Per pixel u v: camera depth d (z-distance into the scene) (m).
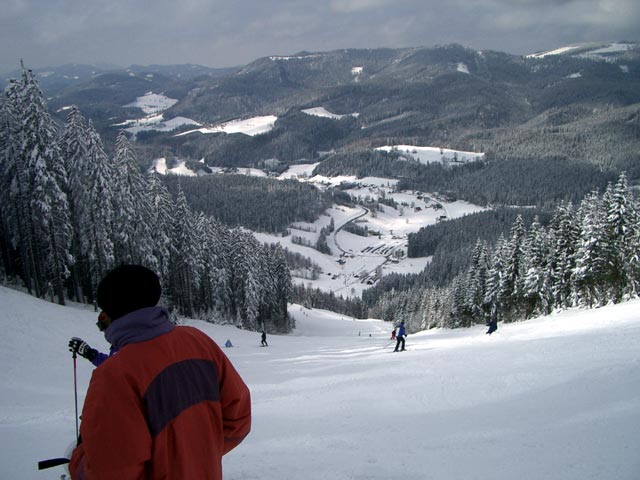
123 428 1.97
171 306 45.53
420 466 6.30
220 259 55.00
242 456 7.25
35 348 20.39
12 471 7.39
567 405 8.91
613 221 40.69
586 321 27.12
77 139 33.91
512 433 7.58
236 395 2.54
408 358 18.98
